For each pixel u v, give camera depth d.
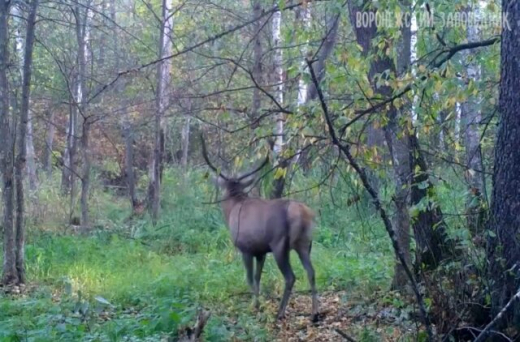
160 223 16.22
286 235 9.12
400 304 8.20
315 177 9.52
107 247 14.30
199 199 17.34
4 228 11.34
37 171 24.53
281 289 10.31
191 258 13.03
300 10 10.49
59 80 18.44
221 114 9.08
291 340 8.09
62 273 11.96
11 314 9.23
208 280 10.50
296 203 9.26
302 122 7.26
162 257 13.38
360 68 7.25
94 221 17.62
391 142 8.13
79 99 20.23
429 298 7.22
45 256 13.09
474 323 6.93
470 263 7.02
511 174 6.48
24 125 11.52
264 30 12.64
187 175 19.78
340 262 11.31
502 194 6.55
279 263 9.18
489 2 7.59
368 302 9.06
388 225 6.32
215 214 16.31
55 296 10.45
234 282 10.57
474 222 7.35
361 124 7.54
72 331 7.95
